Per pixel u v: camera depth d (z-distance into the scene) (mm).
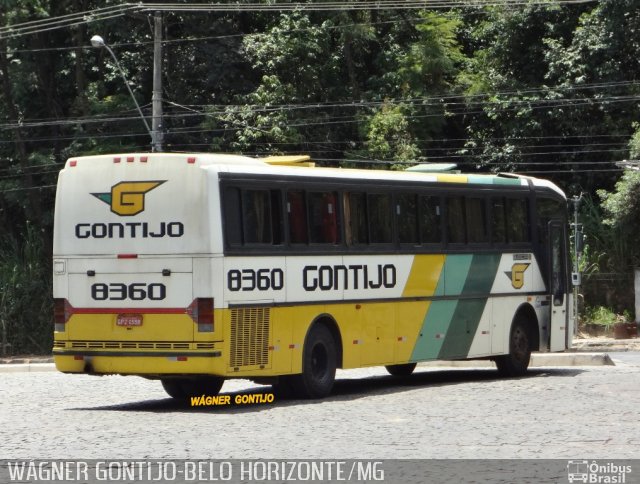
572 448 15977
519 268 29781
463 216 28000
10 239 59281
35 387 28047
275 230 22891
